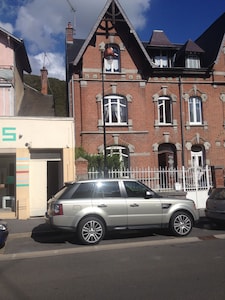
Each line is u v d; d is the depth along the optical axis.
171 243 8.97
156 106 22.41
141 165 21.31
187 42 24.05
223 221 11.17
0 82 18.92
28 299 4.91
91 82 21.45
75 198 9.24
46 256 7.88
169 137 22.33
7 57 19.62
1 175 14.54
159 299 4.75
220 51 23.20
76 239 10.08
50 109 23.89
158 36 24.41
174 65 24.41
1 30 19.42
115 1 21.64
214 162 22.80
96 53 21.81
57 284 5.58
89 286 5.42
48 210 9.62
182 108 22.72
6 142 14.10
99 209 9.23
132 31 21.67
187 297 4.79
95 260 7.23
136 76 22.06
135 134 21.52
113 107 21.72
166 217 9.81
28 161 14.30
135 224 9.51
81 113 21.11
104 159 16.16
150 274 5.99
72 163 14.67
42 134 14.48
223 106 23.33
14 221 13.20
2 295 5.12
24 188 14.13
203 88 23.20
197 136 22.69
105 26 22.16
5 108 18.84
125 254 7.73
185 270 6.18
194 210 10.12
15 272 6.45
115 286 5.38
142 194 9.82
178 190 15.73
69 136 14.76
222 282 5.43
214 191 12.03
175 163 22.39
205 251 7.81
